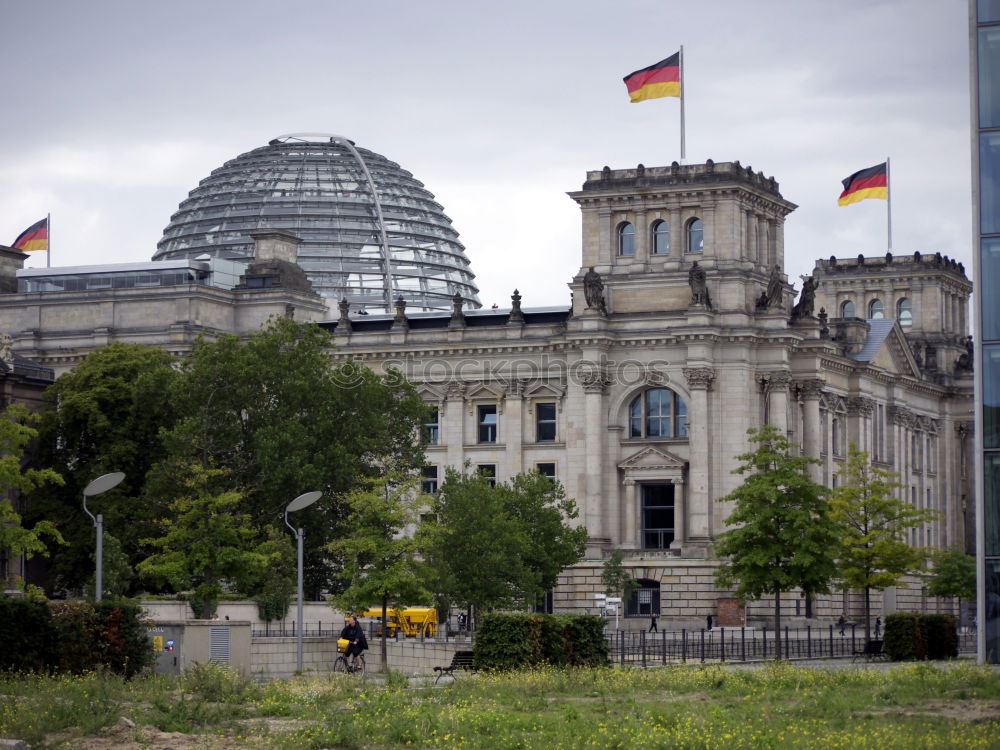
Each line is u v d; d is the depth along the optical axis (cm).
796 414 19762
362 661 11219
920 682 8794
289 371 16150
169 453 15850
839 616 19738
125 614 9394
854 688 8700
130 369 17025
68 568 16338
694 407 18862
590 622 10381
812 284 19825
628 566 18750
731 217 19138
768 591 12612
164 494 15000
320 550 15650
